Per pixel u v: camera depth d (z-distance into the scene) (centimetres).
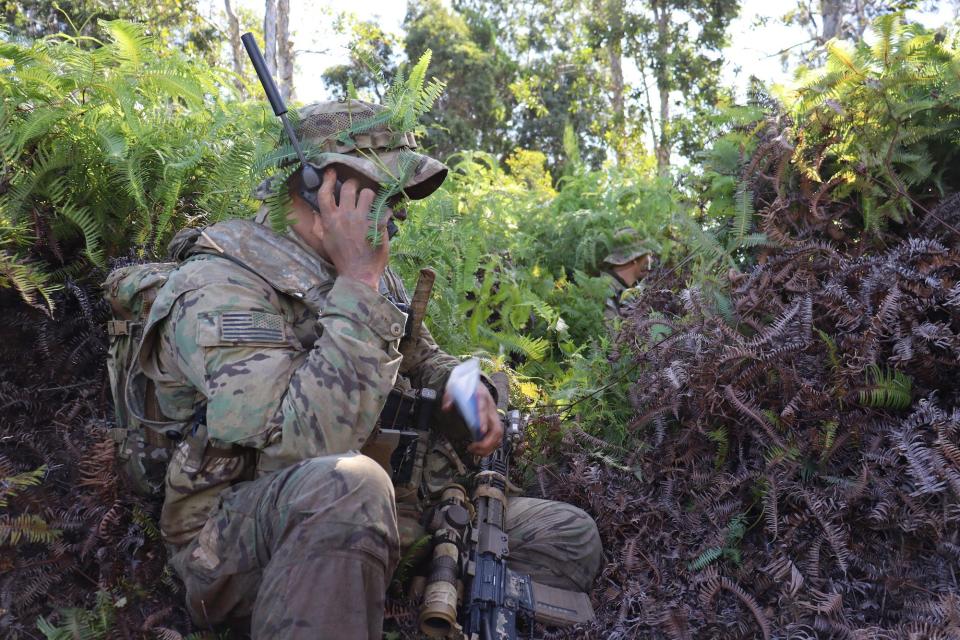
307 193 204
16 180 240
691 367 252
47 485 218
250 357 186
